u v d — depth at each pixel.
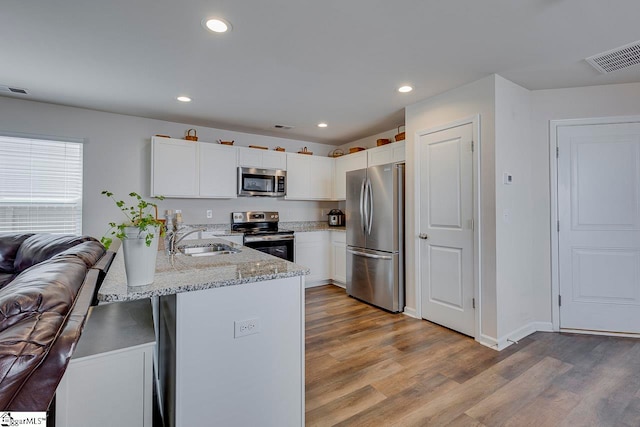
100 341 1.34
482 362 2.31
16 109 3.23
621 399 1.85
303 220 5.25
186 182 3.87
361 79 2.71
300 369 1.58
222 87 2.90
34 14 1.79
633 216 2.76
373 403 1.83
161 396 1.78
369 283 3.73
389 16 1.83
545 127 2.94
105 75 2.63
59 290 0.98
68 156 3.50
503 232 2.63
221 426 1.37
